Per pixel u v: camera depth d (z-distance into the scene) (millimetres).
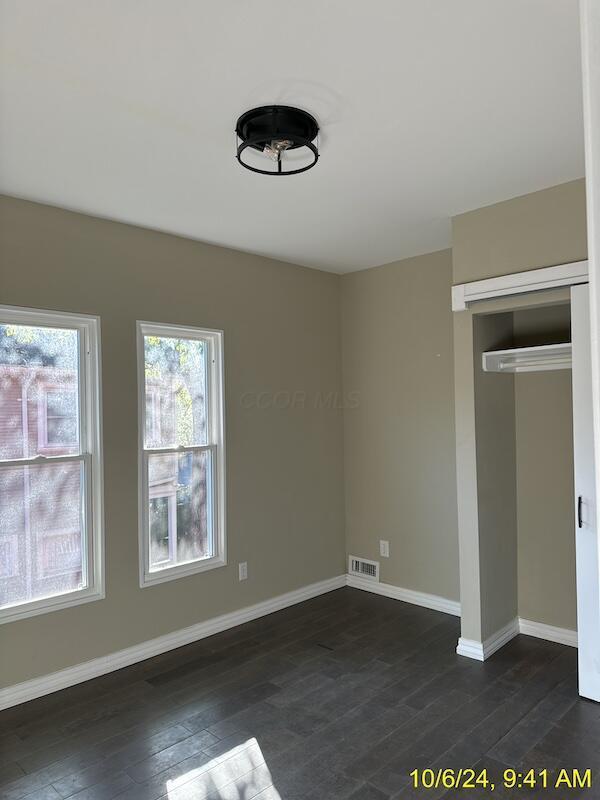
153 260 3617
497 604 3559
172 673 3307
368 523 4730
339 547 4852
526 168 2775
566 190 2965
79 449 3291
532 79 2008
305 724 2748
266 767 2420
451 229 3541
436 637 3754
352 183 2908
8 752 2553
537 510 3717
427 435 4312
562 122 2322
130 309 3490
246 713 2857
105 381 3361
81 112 2178
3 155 2535
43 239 3123
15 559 3029
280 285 4422
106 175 2764
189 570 3762
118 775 2383
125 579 3428
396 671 3281
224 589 3979
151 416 3648
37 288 3090
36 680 3037
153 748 2568
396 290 4496
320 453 4707
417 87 2045
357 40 1770
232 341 4070
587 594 2916
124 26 1679
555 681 3119
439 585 4258
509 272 3184
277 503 4359
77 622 3211
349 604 4426
